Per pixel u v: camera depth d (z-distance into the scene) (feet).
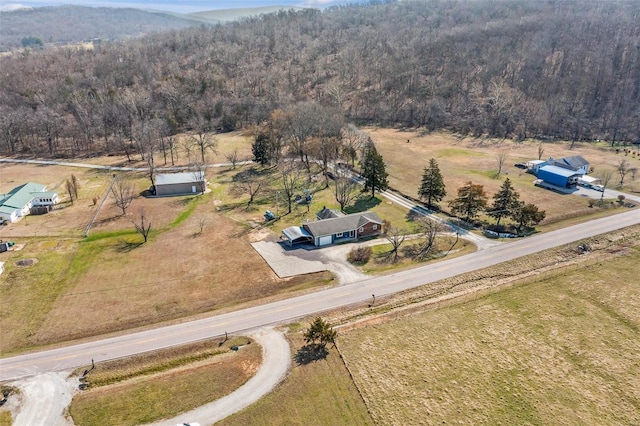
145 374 137.18
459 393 129.80
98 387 132.05
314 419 120.57
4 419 120.98
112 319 163.32
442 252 208.64
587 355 144.15
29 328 158.81
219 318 162.81
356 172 325.42
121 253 213.66
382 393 129.29
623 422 120.16
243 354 144.05
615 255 201.36
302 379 133.80
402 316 162.81
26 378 135.33
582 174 295.69
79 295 178.50
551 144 386.32
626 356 143.54
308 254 209.77
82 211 265.54
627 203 256.32
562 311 165.17
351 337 152.15
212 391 129.49
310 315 163.73
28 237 231.09
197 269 197.77
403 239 214.28
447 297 173.99
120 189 274.77
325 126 348.79
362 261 201.67
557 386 132.26
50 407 124.88
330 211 240.73
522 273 190.80
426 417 121.60
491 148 378.12
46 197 271.28
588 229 225.35
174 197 288.51
